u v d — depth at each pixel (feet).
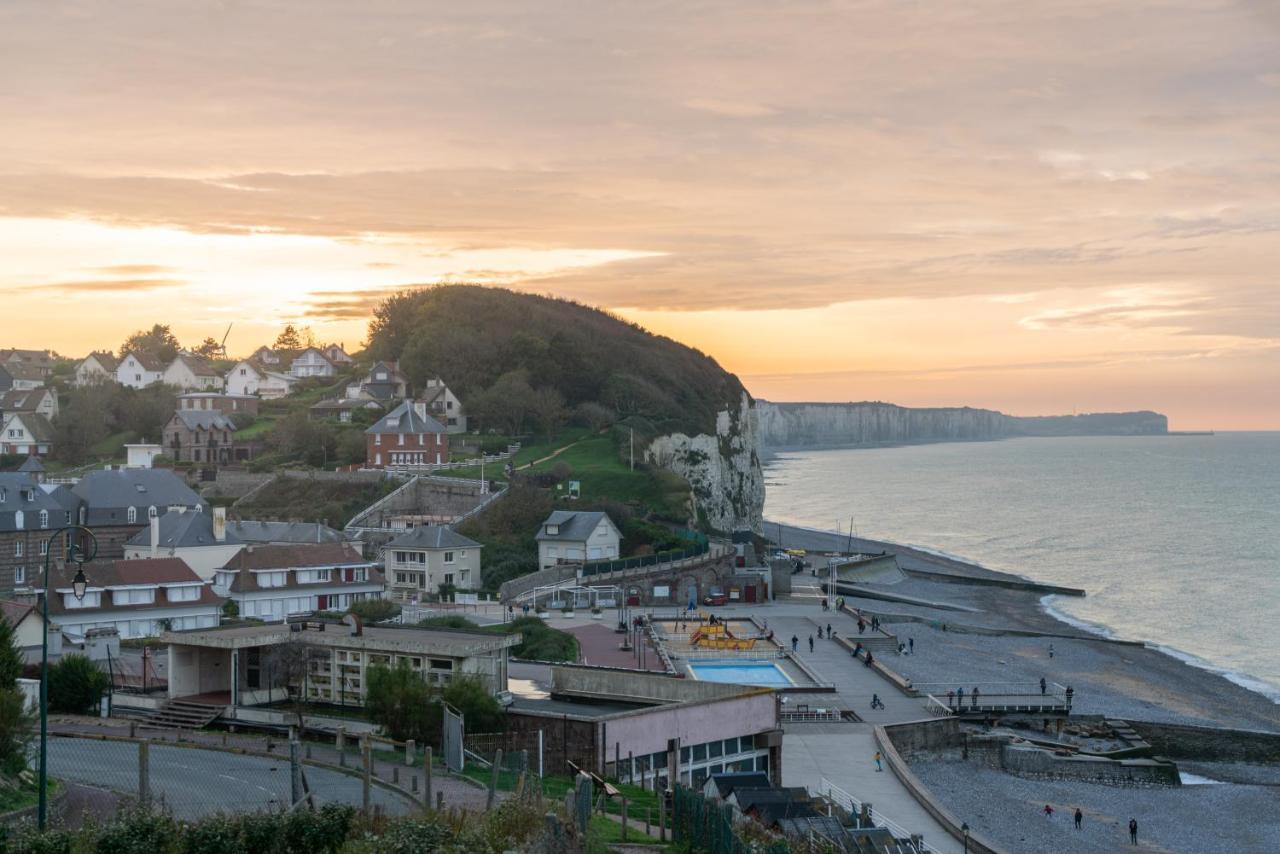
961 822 209.46
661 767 185.88
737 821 149.48
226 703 200.54
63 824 120.16
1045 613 530.68
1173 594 587.68
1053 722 312.50
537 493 518.78
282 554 389.60
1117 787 276.82
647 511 548.31
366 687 200.75
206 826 110.42
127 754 165.78
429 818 115.96
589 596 438.81
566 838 119.03
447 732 172.45
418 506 540.93
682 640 374.84
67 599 312.71
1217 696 370.94
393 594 438.40
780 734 201.26
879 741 256.73
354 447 612.29
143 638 305.94
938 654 401.08
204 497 568.82
